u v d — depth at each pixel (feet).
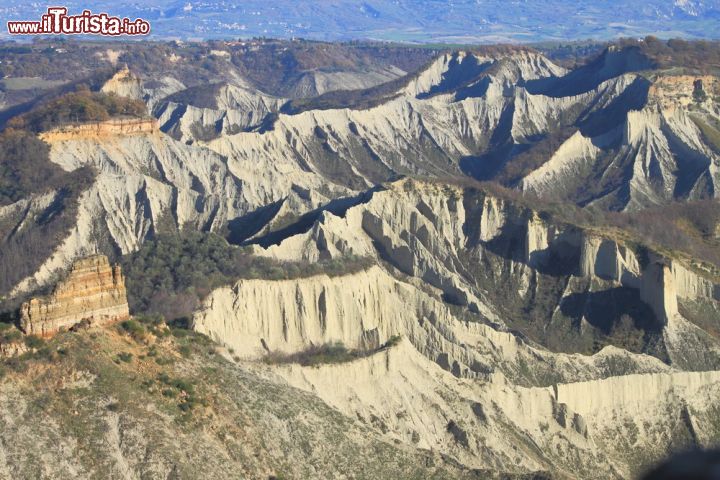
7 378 323.37
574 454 434.71
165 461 315.37
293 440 353.92
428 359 442.91
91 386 329.31
